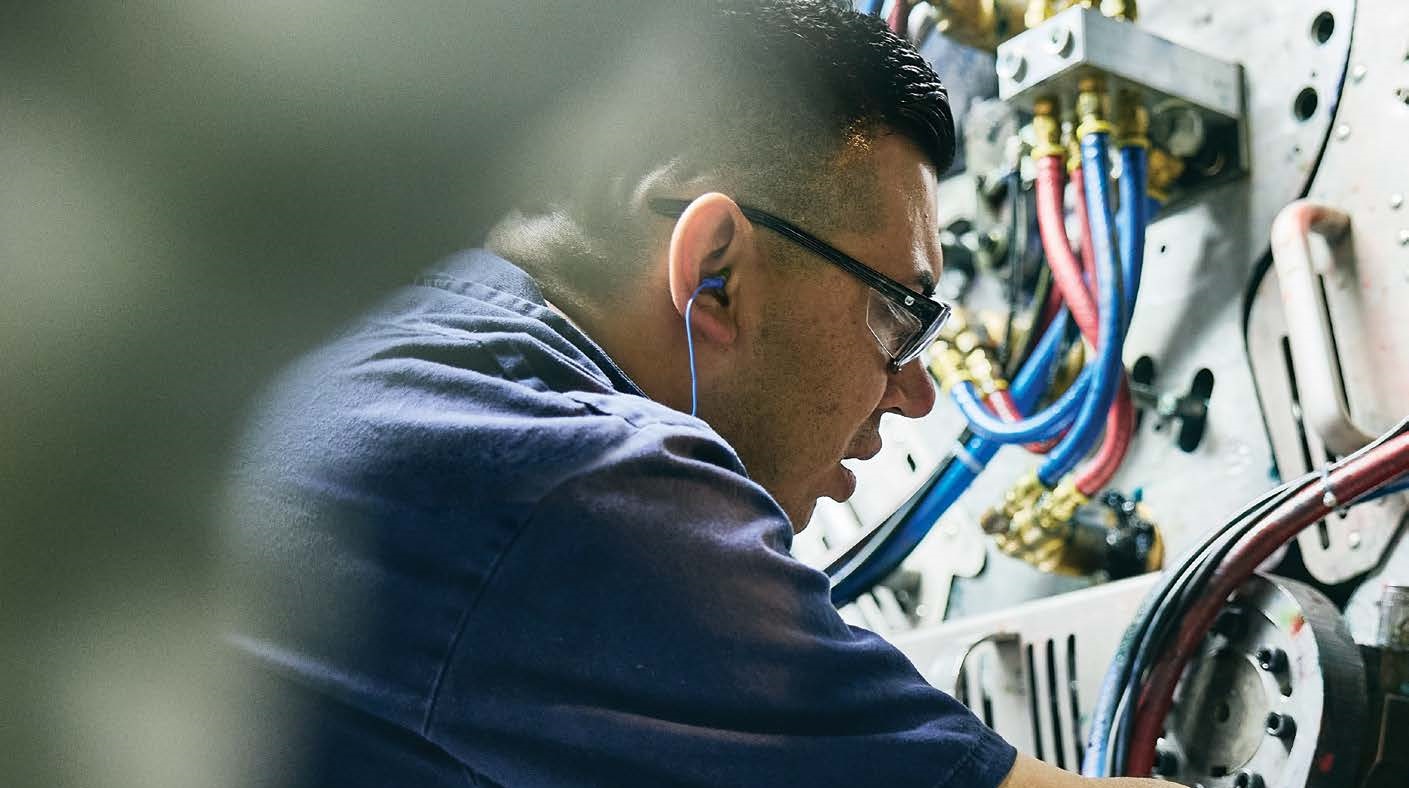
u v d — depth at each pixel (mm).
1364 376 1097
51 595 412
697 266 786
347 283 455
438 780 651
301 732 651
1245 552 989
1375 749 957
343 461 654
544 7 732
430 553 636
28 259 386
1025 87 1182
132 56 401
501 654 629
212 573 472
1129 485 1259
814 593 681
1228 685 1007
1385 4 1124
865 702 656
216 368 434
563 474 635
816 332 837
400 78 472
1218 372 1209
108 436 415
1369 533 1061
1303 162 1168
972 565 1380
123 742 423
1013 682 1177
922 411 957
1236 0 1239
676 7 836
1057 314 1294
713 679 633
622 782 633
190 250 415
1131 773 987
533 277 828
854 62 855
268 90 424
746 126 831
